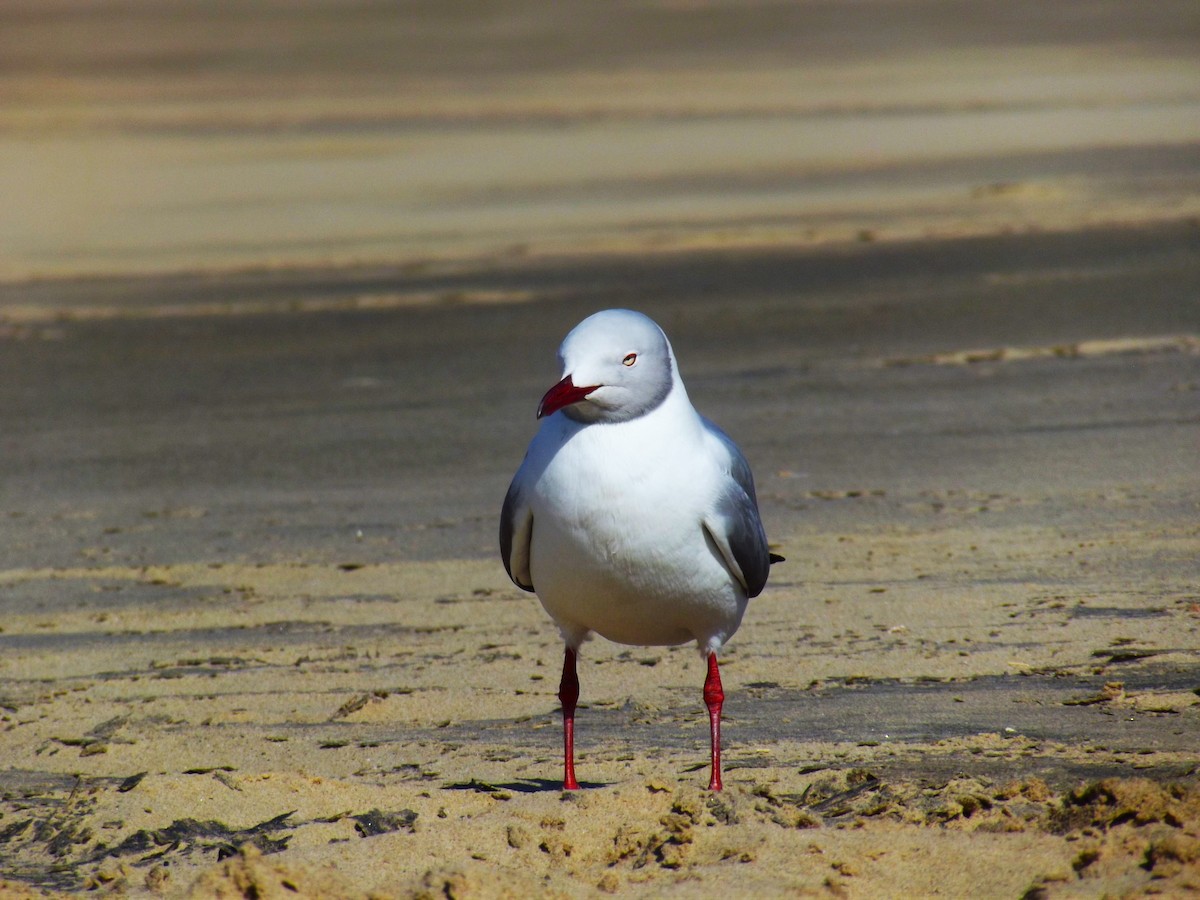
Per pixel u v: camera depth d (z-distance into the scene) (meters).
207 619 11.11
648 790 7.30
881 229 28.11
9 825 7.59
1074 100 45.12
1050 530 12.06
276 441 16.22
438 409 17.30
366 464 15.18
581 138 41.59
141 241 29.44
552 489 7.20
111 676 10.05
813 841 6.65
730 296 23.05
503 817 7.09
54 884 6.81
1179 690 8.74
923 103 46.09
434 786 8.02
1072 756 7.77
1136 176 32.25
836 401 16.69
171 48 68.56
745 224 29.31
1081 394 16.34
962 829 6.73
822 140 39.81
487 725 8.98
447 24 75.75
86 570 12.33
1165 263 23.31
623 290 23.86
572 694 7.79
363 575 11.90
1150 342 18.52
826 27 69.94
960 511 12.72
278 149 41.09
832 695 9.09
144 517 13.74
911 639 9.95
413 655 10.22
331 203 33.19
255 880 6.21
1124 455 14.05
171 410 17.78
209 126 45.50
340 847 6.83
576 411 7.20
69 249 28.80
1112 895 5.86
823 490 13.55
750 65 57.44
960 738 8.21
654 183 34.59
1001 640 9.82
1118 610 10.23
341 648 10.41
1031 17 70.31
